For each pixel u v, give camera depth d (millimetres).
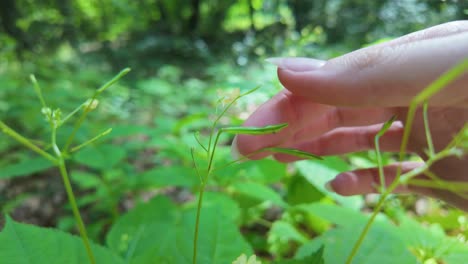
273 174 249
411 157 342
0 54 740
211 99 536
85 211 357
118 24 1438
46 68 748
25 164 253
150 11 1495
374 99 100
